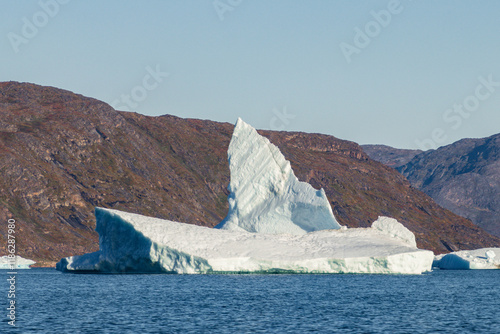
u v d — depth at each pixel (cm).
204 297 10088
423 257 13325
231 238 13212
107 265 13825
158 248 12481
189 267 12356
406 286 12731
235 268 12319
